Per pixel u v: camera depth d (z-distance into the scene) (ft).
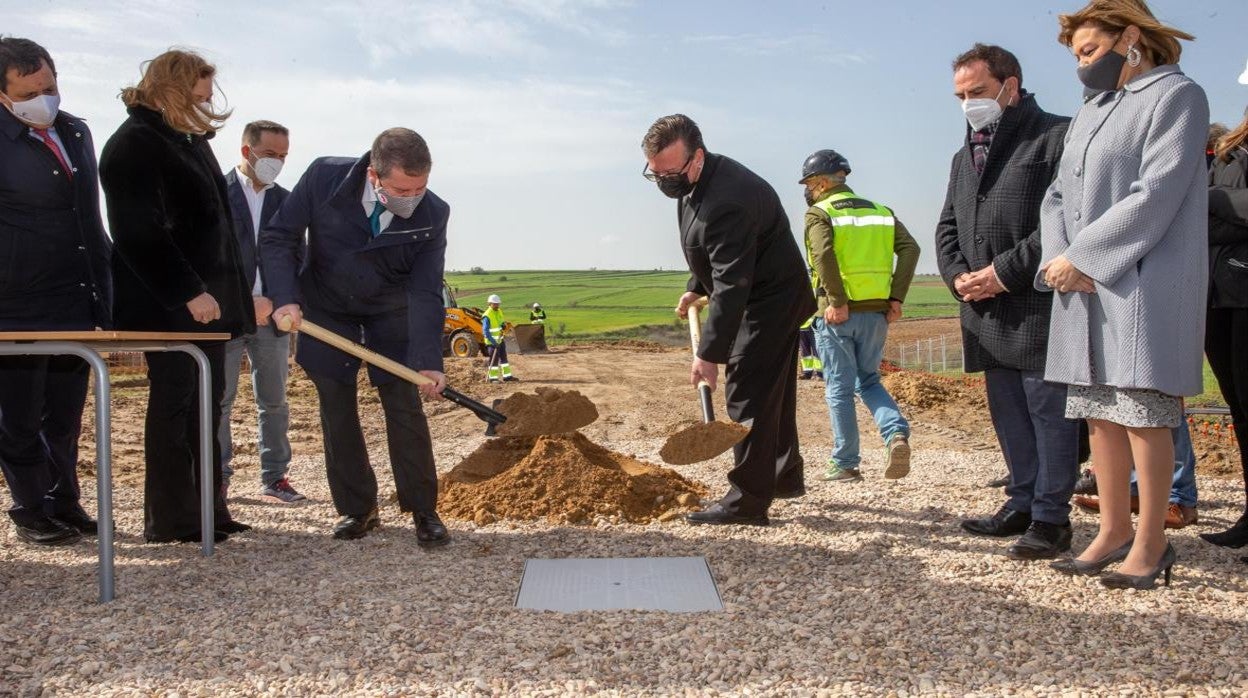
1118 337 11.12
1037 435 13.62
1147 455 11.54
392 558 13.74
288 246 14.20
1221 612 10.94
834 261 18.80
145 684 8.99
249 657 9.65
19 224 14.08
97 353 11.25
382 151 13.07
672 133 13.78
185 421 14.49
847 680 9.09
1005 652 9.77
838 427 19.93
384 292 14.57
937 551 13.82
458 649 9.88
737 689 8.89
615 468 19.07
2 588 12.24
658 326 248.52
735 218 13.87
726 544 14.35
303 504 18.38
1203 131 11.06
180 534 14.61
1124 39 11.39
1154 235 10.86
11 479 14.52
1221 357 14.30
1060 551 13.34
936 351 96.84
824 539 14.62
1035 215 13.94
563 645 9.93
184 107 13.55
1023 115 14.25
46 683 8.98
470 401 14.06
